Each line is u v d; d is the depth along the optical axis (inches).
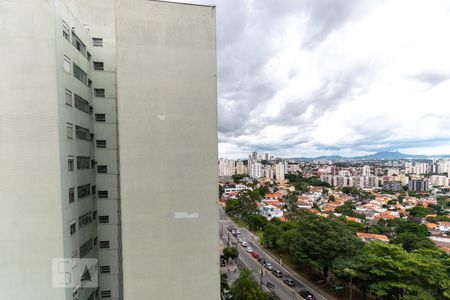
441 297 1120.8
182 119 746.2
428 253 1407.5
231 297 1321.4
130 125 713.0
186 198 746.2
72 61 719.1
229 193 5689.0
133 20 715.4
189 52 753.0
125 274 705.0
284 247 1973.4
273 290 1587.1
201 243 754.2
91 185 836.6
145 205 718.5
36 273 604.4
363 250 1437.0
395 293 1213.7
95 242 860.0
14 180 596.1
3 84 593.0
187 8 751.1
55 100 622.8
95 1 882.1
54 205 618.8
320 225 1565.0
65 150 660.7
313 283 1676.9
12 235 593.6
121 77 709.3
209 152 764.0
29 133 605.3
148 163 722.2
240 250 2422.5
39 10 612.1
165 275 729.0
